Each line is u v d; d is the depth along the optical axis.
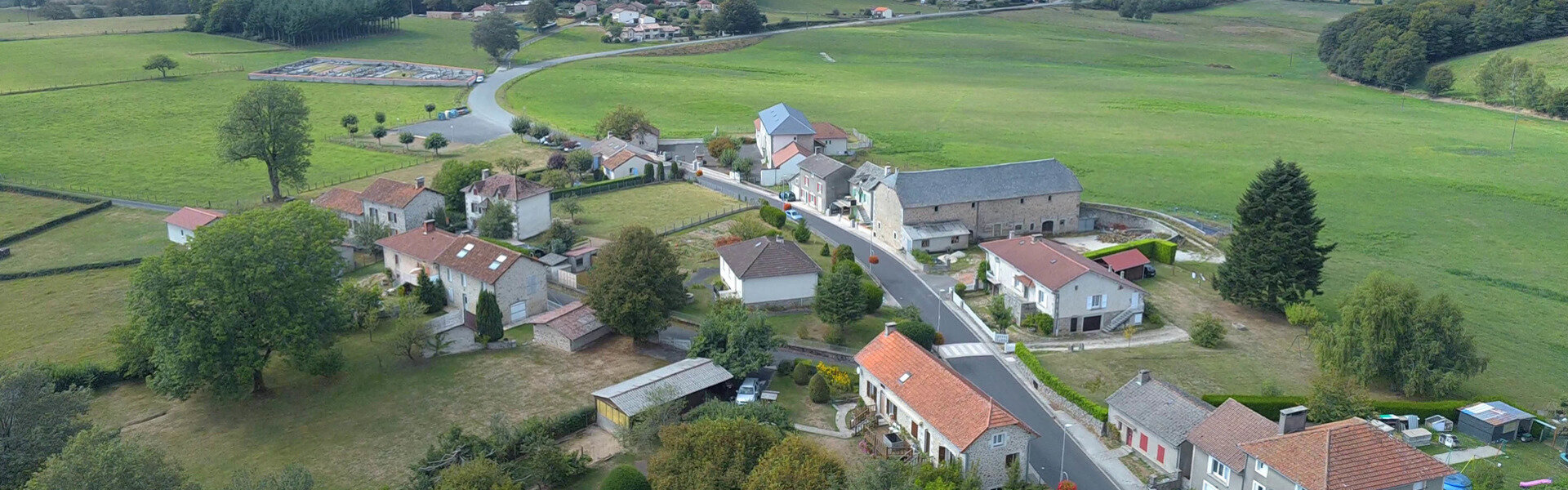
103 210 154.00
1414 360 89.00
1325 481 62.88
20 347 101.19
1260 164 191.12
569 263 123.75
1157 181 176.88
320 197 144.88
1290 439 66.69
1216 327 101.25
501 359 96.31
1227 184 175.50
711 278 119.88
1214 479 71.19
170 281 86.38
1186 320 109.31
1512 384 96.19
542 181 162.88
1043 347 101.06
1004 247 115.88
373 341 101.25
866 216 145.88
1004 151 199.00
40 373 71.94
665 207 153.12
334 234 106.19
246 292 86.19
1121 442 80.81
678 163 179.38
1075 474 75.81
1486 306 119.88
